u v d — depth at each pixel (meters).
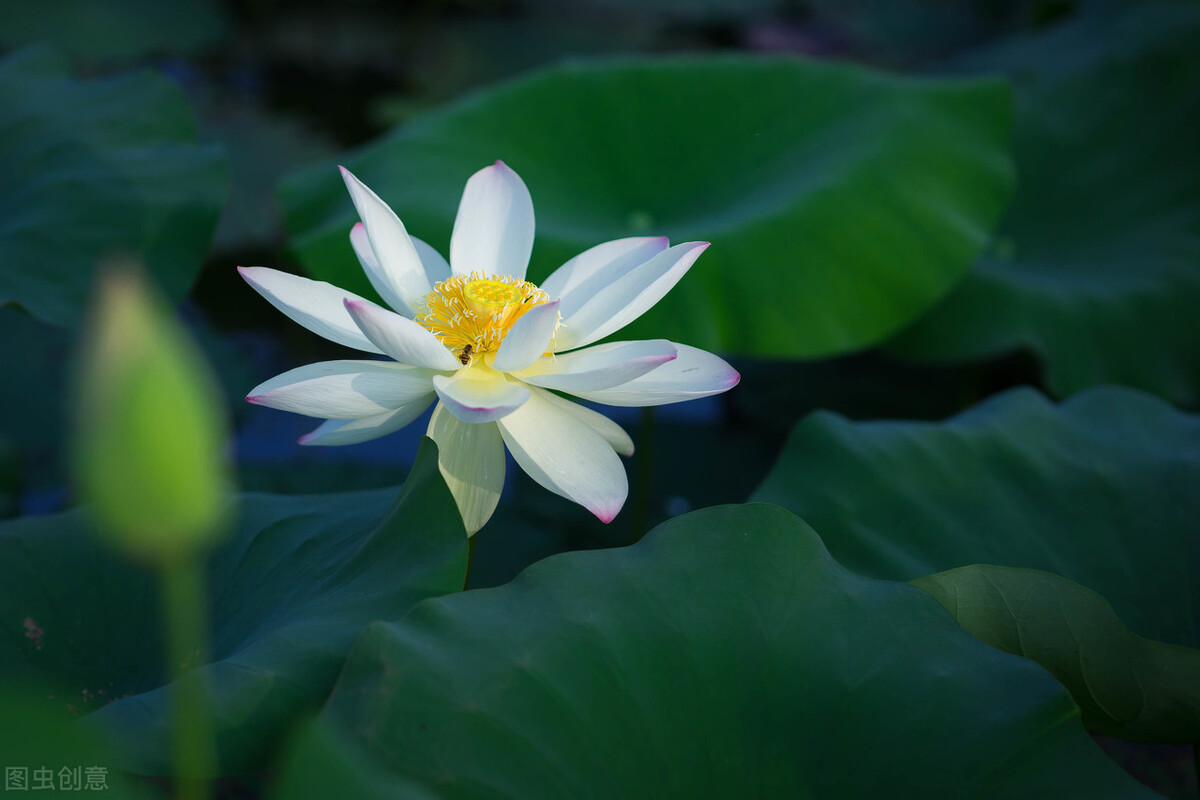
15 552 1.63
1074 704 1.49
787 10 4.92
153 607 1.62
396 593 1.54
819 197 1.96
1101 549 1.69
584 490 1.58
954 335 2.11
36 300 1.79
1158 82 2.66
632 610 1.53
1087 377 2.08
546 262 1.90
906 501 1.70
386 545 1.57
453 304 1.62
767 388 2.48
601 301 1.63
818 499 1.70
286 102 3.76
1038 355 2.07
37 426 2.17
